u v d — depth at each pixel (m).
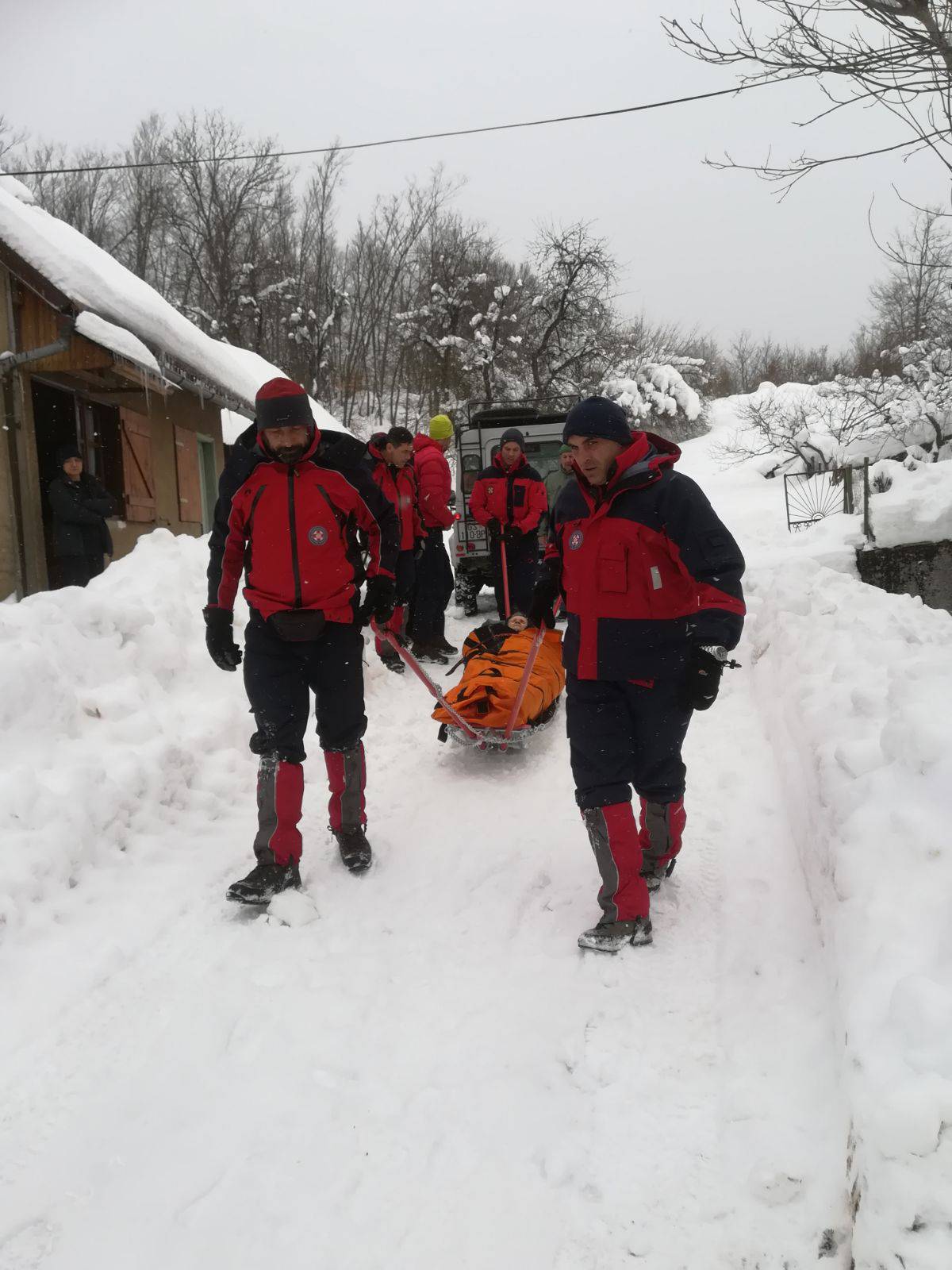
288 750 3.79
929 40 5.67
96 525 9.20
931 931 2.41
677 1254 2.11
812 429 21.72
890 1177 1.84
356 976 3.25
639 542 3.32
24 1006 3.01
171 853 4.15
